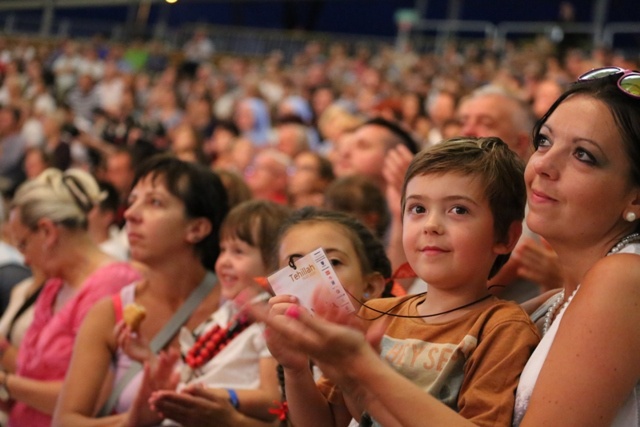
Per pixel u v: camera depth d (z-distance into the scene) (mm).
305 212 2264
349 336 1355
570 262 1566
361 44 17875
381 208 3504
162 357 2453
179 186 2811
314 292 1534
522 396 1468
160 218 2781
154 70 17062
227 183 3785
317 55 17094
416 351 1628
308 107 10977
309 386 1712
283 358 1681
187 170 2848
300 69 16047
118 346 2713
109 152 6023
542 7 17484
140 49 17578
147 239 2781
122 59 16953
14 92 13062
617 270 1419
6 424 3113
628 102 1486
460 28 17078
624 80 1497
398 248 2920
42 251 3164
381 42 18375
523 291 2504
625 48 13812
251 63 17297
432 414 1337
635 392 1433
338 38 19109
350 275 2141
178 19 21453
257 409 2459
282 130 6668
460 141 1707
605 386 1364
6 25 20188
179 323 2742
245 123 9539
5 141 9133
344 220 2230
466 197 1636
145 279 2824
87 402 2627
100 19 21359
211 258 2852
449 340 1611
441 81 11492
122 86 13641
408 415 1341
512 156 1712
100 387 2666
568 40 13602
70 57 16578
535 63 10969
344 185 3510
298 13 21844
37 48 17688
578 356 1381
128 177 4898
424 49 17047
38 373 3008
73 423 2592
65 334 3010
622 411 1426
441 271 1638
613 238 1523
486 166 1653
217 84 13422
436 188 1648
